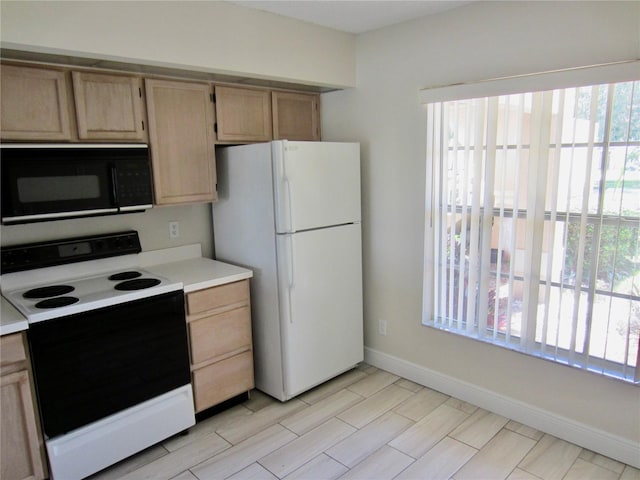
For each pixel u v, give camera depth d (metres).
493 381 2.72
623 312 2.15
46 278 2.53
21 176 2.08
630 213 2.06
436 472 2.23
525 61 2.33
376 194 3.17
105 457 2.25
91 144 2.29
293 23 2.76
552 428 2.50
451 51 2.62
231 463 2.33
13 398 1.97
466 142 2.59
